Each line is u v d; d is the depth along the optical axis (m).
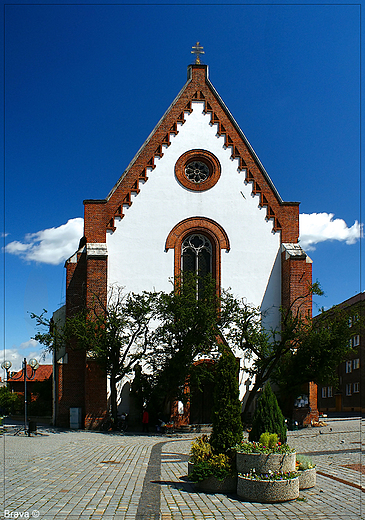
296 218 35.44
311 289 29.45
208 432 29.47
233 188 35.34
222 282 34.28
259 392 32.31
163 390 29.58
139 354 29.80
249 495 12.61
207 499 12.75
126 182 34.53
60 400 32.16
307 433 27.70
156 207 34.50
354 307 31.09
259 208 35.31
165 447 21.86
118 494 12.73
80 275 33.81
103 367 29.20
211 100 36.12
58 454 18.97
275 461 13.03
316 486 14.02
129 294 30.67
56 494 12.54
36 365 29.61
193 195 34.94
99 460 17.70
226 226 34.88
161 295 29.34
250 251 34.81
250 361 33.00
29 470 15.42
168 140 35.31
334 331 30.03
